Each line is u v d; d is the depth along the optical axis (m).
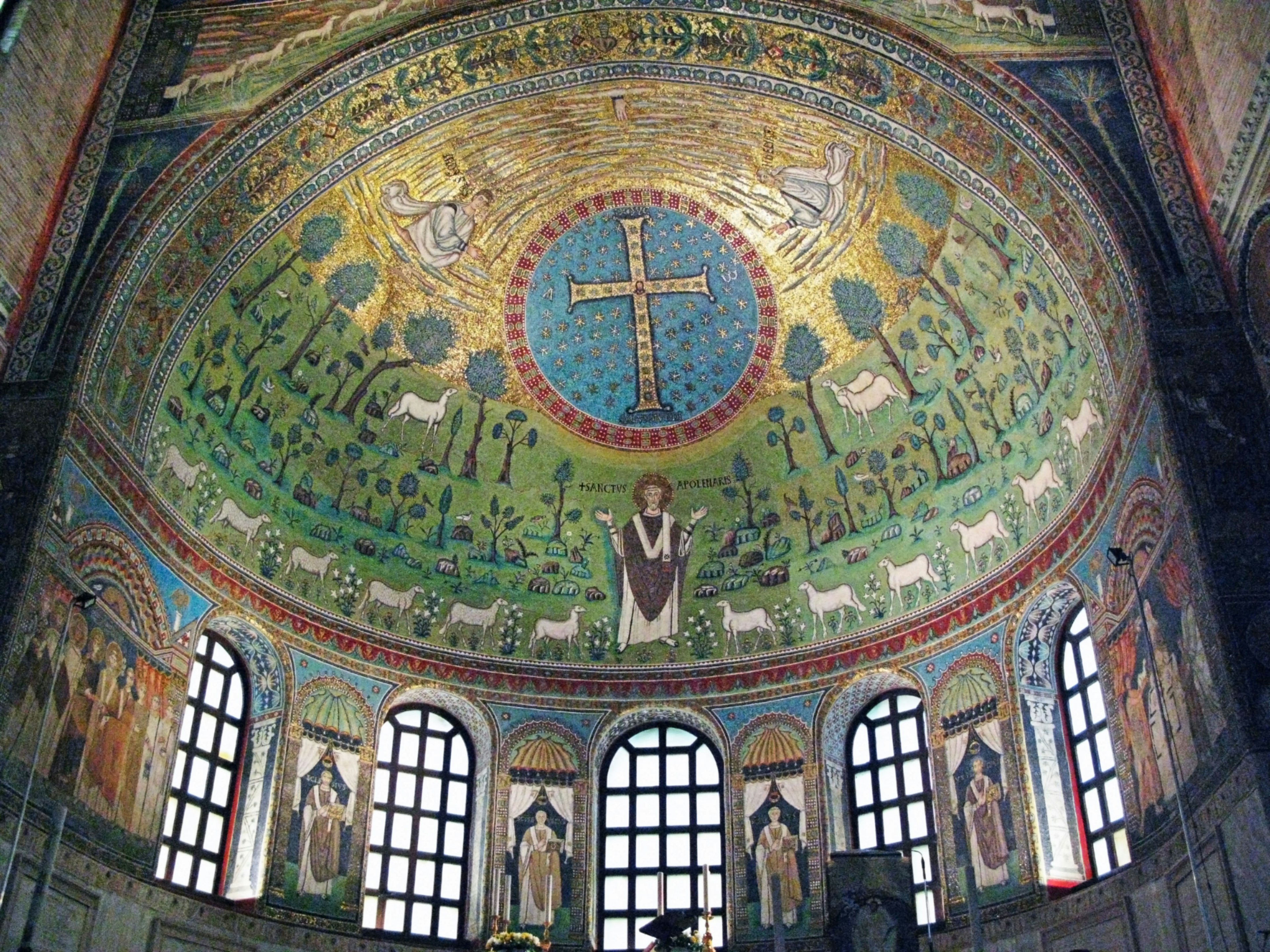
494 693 20.86
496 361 21.94
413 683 20.33
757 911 19.30
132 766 16.14
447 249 20.91
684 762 21.03
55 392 15.61
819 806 19.66
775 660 21.03
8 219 15.75
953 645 19.22
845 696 20.31
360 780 19.25
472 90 18.89
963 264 19.17
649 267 21.88
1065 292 17.08
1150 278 14.98
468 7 18.00
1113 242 15.41
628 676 21.39
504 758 20.44
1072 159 15.90
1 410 15.49
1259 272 13.97
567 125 19.94
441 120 19.14
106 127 17.44
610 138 20.30
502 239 21.28
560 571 22.02
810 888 19.19
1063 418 17.84
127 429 16.86
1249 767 12.47
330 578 20.05
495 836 19.84
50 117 16.48
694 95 19.28
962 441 19.92
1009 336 18.84
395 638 20.44
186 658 17.50
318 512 20.20
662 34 18.41
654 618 21.84
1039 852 16.97
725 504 22.30
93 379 16.11
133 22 17.98
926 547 20.09
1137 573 15.44
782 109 19.05
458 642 20.98
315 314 20.09
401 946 18.58
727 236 21.42
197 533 18.14
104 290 16.33
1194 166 15.30
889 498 20.83
